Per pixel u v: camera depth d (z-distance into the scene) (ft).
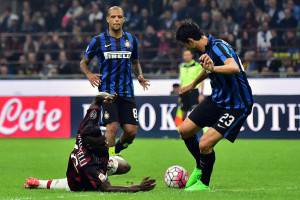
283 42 254.88
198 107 109.29
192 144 110.22
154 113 228.22
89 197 94.84
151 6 280.31
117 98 132.26
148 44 263.49
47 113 233.55
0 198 98.17
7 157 171.63
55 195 99.76
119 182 124.26
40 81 241.96
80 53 267.39
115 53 132.57
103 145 102.32
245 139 222.07
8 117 235.81
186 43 105.29
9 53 271.08
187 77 208.95
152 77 241.96
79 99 232.94
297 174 135.74
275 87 224.53
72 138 230.48
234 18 269.64
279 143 207.82
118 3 283.18
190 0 275.39
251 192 103.14
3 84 245.45
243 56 254.47
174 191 103.71
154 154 178.09
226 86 104.73
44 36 271.49
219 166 151.02
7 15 290.56
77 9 285.84
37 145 205.36
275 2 267.59
